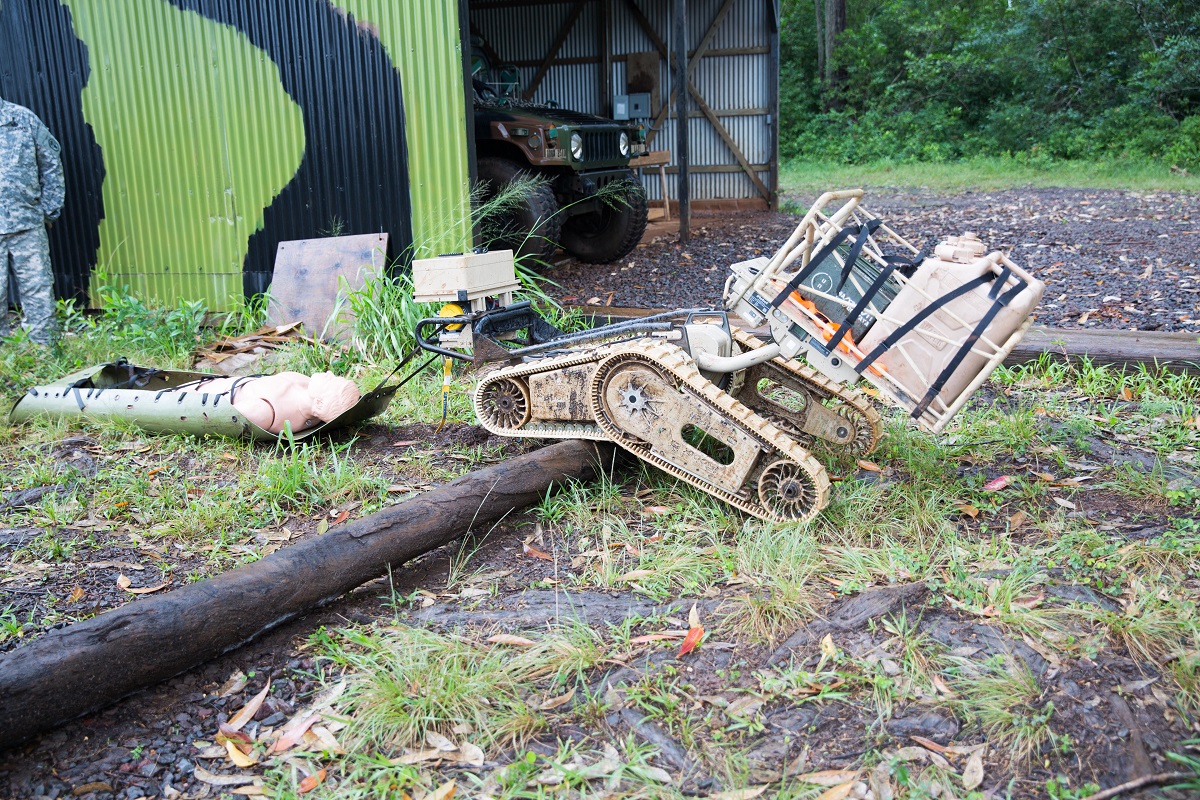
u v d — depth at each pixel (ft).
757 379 14.17
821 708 8.35
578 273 30.12
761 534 11.09
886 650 9.04
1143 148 65.36
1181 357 16.97
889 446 14.08
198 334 22.43
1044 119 73.51
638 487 12.98
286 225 24.71
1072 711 8.12
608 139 30.22
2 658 7.82
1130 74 74.49
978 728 8.02
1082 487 12.54
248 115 24.31
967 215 41.78
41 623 9.86
